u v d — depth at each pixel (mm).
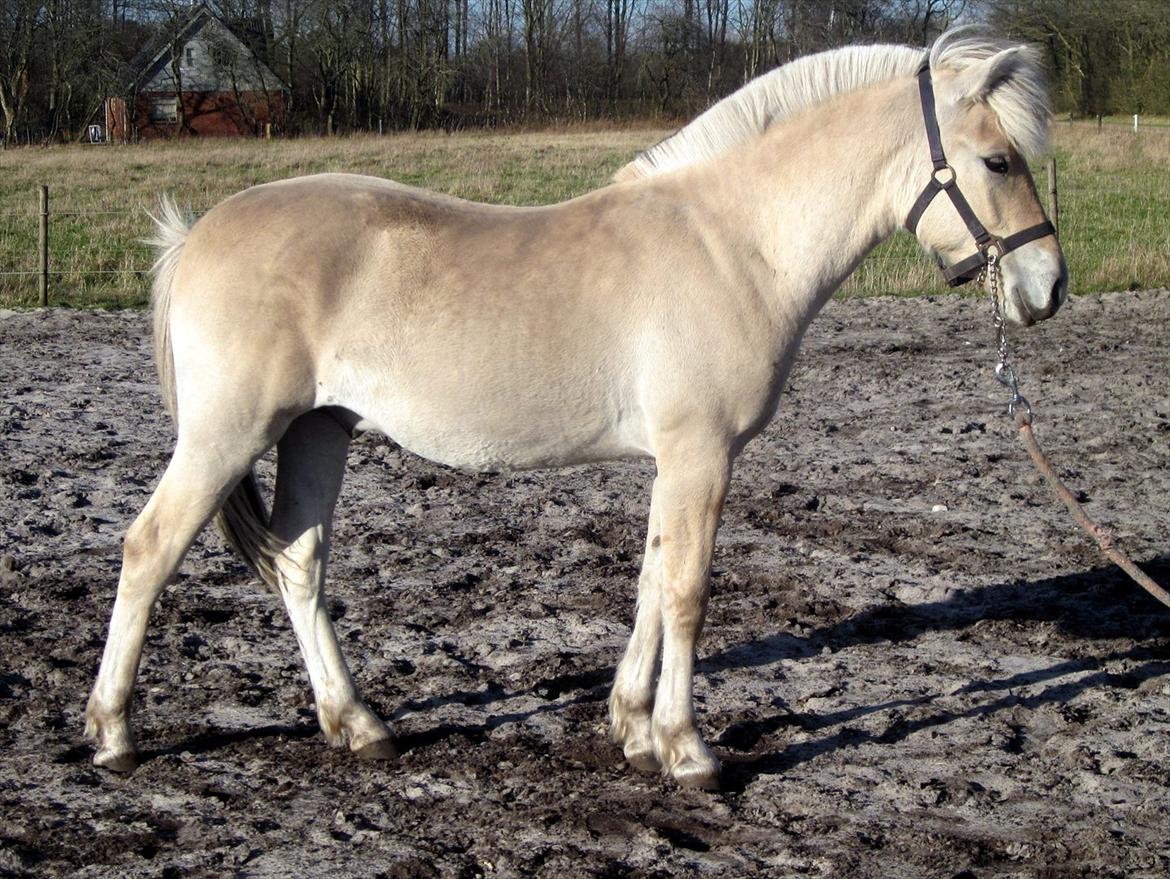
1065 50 39688
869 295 14398
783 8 50656
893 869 3311
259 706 4312
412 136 44562
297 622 4012
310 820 3525
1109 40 39812
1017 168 3871
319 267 3619
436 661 4719
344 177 3879
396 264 3664
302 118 53406
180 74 51562
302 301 3607
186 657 4711
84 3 48938
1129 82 39750
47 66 49312
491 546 6125
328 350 3664
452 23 58625
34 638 4820
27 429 8102
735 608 5363
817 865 3311
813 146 3857
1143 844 3461
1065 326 12414
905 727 4250
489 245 3725
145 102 51844
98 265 15039
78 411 8648
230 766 3857
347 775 3824
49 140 46656
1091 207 21062
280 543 3975
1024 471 7488
